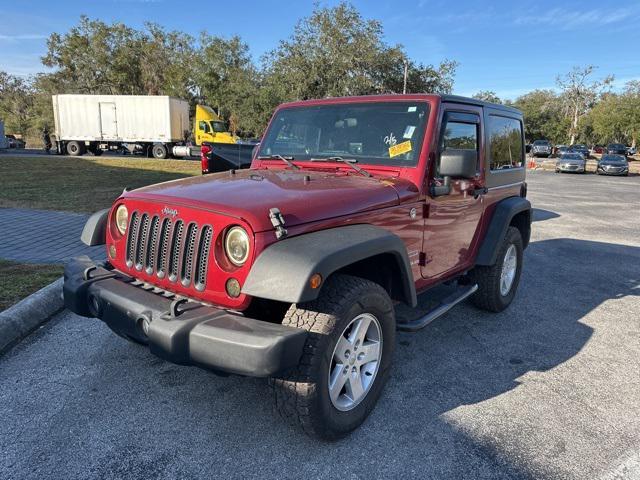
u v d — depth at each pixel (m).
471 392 3.40
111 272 3.09
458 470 2.58
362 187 3.10
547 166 39.19
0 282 4.85
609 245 8.84
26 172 17.69
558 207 14.45
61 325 4.26
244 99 37.53
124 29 56.00
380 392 3.04
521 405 3.25
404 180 3.39
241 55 51.72
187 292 2.65
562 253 8.05
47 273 5.21
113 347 3.87
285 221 2.51
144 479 2.44
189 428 2.86
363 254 2.60
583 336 4.51
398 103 3.67
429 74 33.22
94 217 3.43
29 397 3.13
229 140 30.78
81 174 17.56
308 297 2.25
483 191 4.30
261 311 2.69
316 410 2.52
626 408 3.26
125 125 31.17
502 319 4.87
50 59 56.03
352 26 30.70
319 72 30.84
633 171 37.19
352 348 2.76
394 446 2.76
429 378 3.58
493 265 4.61
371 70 31.67
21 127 68.06
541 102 89.75
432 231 3.61
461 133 3.88
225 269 2.48
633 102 62.38
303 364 2.46
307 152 3.95
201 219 2.58
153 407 3.06
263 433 2.84
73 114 31.16
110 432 2.80
